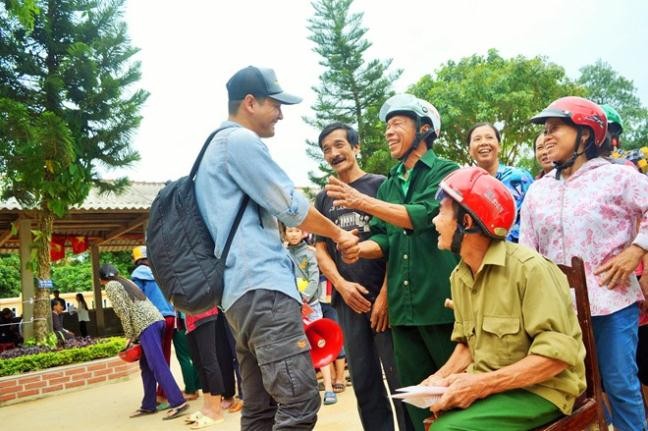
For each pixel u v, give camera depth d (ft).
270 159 8.20
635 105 117.70
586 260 8.98
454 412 6.61
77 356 26.12
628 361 8.67
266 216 8.48
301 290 17.95
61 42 31.04
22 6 23.59
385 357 10.78
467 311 7.38
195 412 18.21
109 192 34.53
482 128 14.80
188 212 8.21
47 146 26.91
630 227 9.04
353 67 63.57
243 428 8.97
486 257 6.96
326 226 8.88
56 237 52.31
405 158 10.33
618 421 8.73
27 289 34.81
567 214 9.21
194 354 17.01
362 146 64.64
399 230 9.99
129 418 18.75
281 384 7.71
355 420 15.10
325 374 17.52
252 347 8.04
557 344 6.35
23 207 31.19
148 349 18.25
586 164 9.36
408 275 9.73
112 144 31.63
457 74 70.69
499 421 6.43
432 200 9.58
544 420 6.64
